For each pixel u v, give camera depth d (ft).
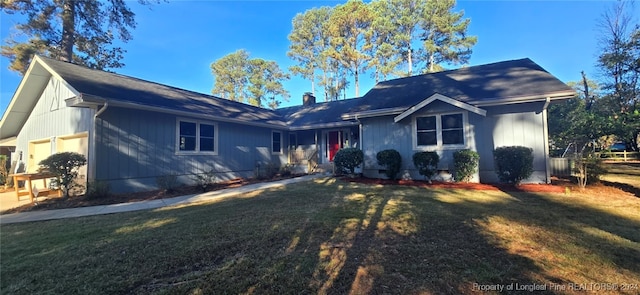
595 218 14.98
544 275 8.64
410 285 8.13
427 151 30.32
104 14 48.29
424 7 91.56
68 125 30.22
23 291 8.37
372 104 36.40
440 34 93.66
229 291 8.03
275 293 7.88
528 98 26.12
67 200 24.67
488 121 28.86
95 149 25.98
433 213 16.43
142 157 29.84
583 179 25.48
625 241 11.48
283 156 52.65
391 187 27.37
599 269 9.02
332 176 38.17
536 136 26.99
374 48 92.58
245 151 43.98
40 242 13.01
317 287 8.14
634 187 24.16
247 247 11.53
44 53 48.96
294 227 14.14
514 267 9.18
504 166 26.03
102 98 25.04
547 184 26.07
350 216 16.07
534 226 13.69
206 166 37.24
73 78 27.07
